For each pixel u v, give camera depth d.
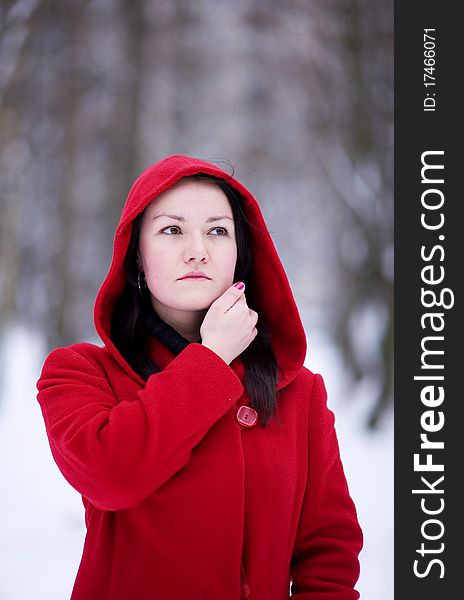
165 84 12.76
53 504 5.41
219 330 1.63
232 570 1.57
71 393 1.62
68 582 4.02
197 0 12.04
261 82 14.02
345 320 10.10
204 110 13.63
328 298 14.38
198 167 1.68
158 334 1.76
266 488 1.63
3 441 7.34
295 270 17.77
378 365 7.52
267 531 1.63
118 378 1.71
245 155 14.66
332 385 9.73
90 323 13.99
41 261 12.23
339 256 11.20
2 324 9.41
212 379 1.55
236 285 1.69
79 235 13.05
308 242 16.47
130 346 1.76
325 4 9.06
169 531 1.58
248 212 1.83
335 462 1.80
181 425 1.50
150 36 11.53
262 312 1.92
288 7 11.41
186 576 1.57
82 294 13.98
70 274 11.14
